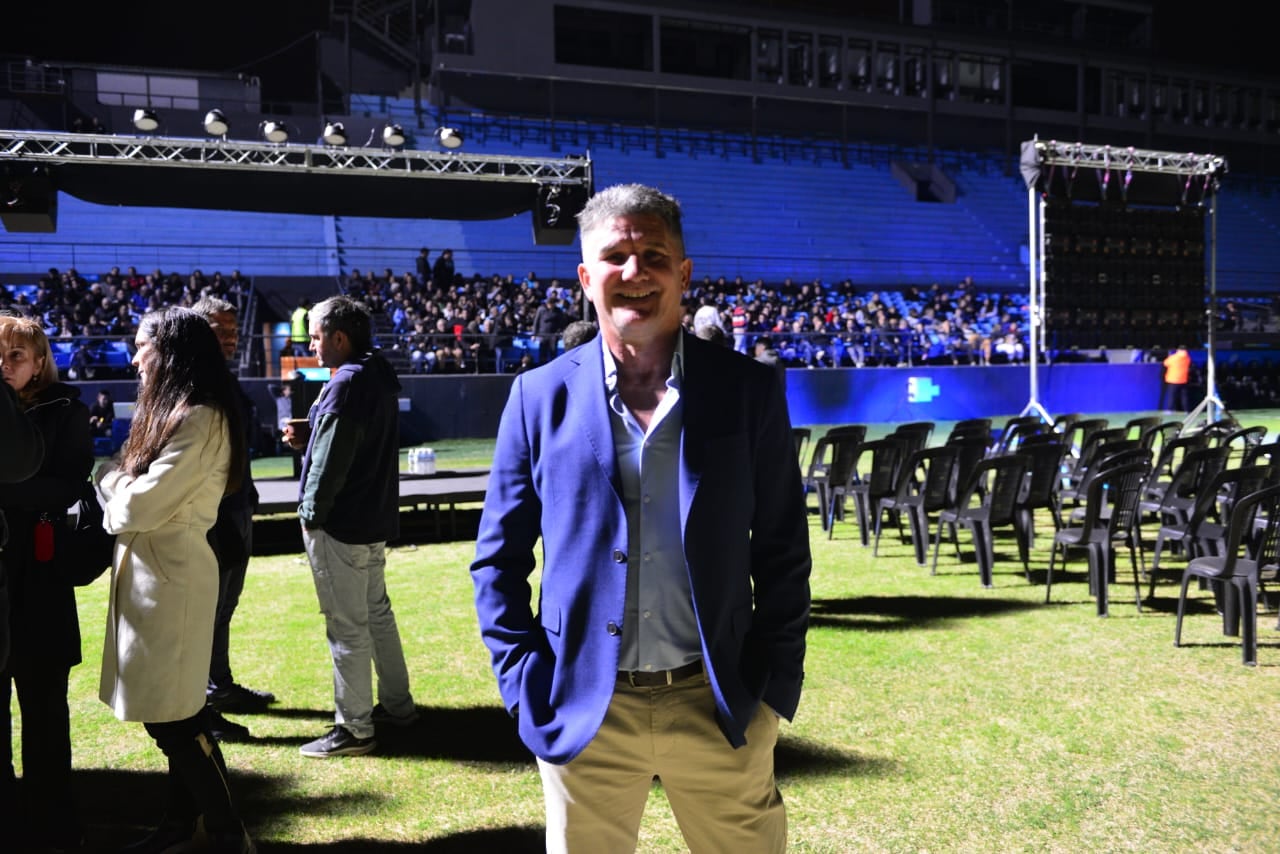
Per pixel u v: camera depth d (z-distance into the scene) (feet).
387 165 40.50
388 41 102.32
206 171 38.22
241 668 16.38
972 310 83.71
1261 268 113.60
